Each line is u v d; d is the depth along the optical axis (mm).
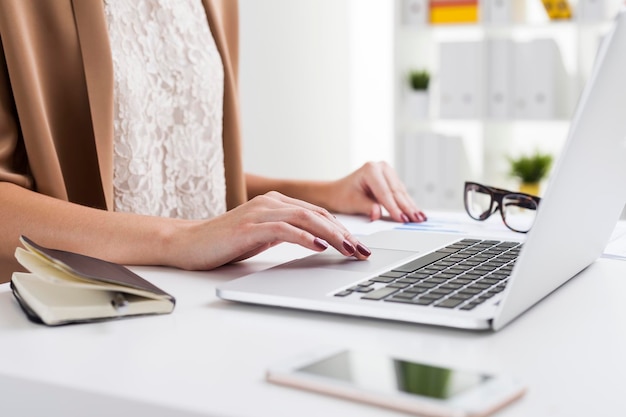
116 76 1313
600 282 799
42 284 705
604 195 736
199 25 1470
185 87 1436
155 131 1407
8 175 1076
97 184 1285
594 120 602
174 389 497
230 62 1585
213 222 879
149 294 674
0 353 575
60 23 1201
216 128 1504
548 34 3283
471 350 576
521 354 566
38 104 1131
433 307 639
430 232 1056
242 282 736
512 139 3416
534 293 664
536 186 3086
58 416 517
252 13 3150
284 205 877
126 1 1352
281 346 587
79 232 914
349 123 3824
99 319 654
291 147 3447
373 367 501
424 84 3215
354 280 738
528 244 583
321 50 3615
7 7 1108
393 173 1328
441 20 3193
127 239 896
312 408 459
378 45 3818
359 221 1265
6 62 1130
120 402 490
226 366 540
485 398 446
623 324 642
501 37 3303
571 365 540
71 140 1244
